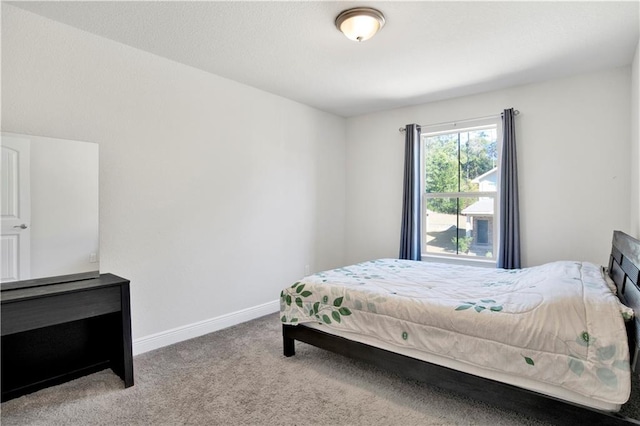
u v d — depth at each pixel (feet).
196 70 9.77
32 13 6.97
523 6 6.63
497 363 5.55
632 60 8.91
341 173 15.16
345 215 15.35
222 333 10.14
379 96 12.23
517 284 7.23
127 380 7.04
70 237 7.45
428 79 10.50
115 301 7.05
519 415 5.97
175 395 6.71
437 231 13.03
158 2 6.57
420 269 9.82
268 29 7.57
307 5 6.64
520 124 10.93
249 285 11.39
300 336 8.21
